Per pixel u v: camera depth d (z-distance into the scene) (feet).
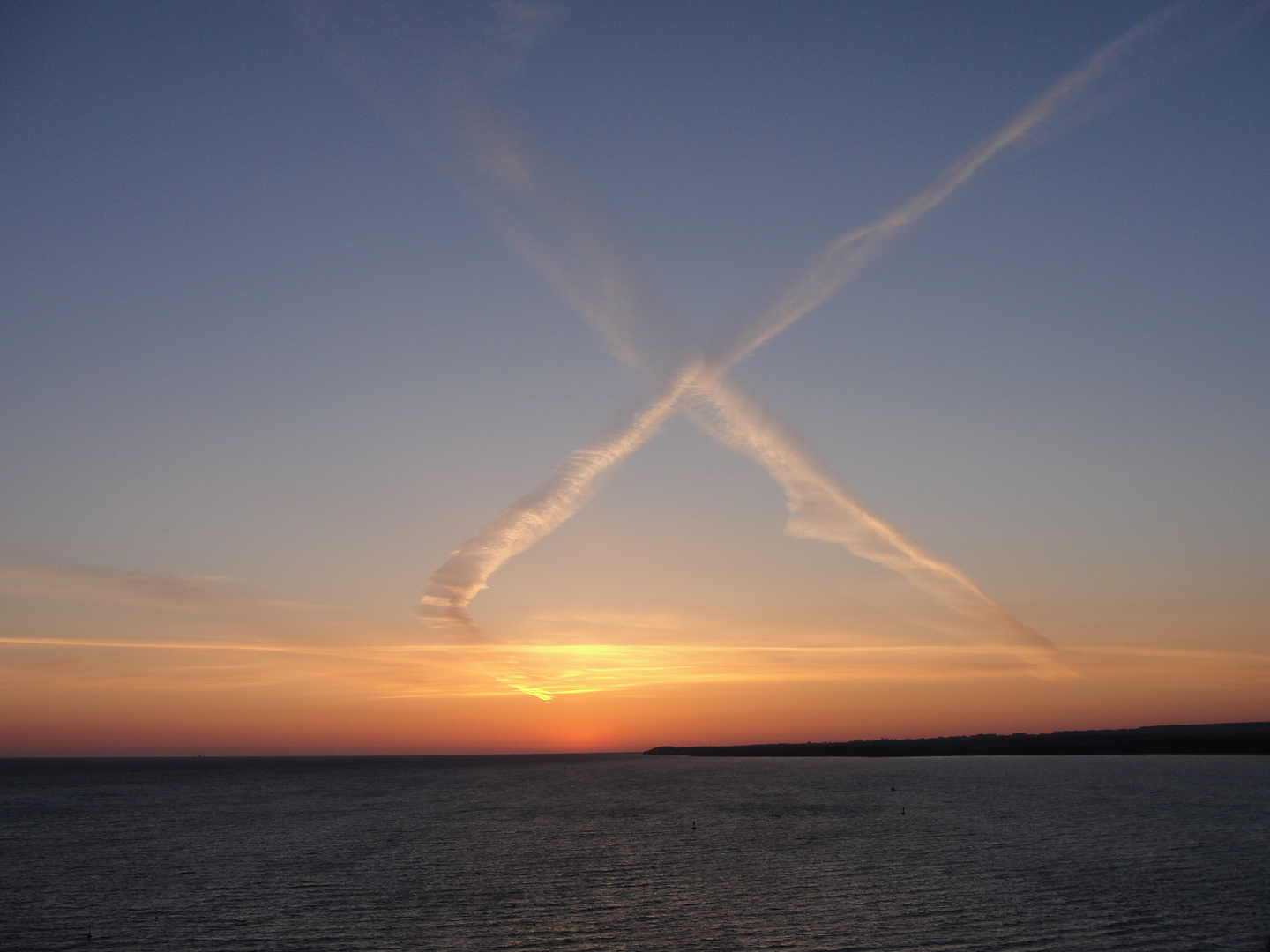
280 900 186.19
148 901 187.32
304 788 617.21
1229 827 280.51
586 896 185.47
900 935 149.18
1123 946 141.28
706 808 404.77
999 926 153.99
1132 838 258.16
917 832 287.48
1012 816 327.67
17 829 341.62
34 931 162.50
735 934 151.94
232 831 323.98
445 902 181.88
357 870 225.56
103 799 512.63
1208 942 142.51
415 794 538.06
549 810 405.59
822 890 187.21
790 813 372.17
